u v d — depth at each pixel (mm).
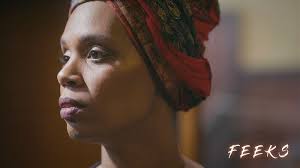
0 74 1998
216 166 2875
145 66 894
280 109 3207
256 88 3260
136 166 933
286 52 3475
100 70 860
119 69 865
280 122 3162
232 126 3082
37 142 1989
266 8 3381
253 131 3092
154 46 888
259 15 3387
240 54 3281
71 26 895
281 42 3451
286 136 3094
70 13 924
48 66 1992
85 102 859
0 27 1999
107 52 867
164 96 932
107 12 877
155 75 904
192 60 929
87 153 1941
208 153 2895
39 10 1993
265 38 3436
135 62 879
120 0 879
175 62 907
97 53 867
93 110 860
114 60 868
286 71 3314
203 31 994
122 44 873
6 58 1998
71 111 862
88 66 871
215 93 3174
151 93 908
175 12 921
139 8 886
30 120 1995
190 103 964
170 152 967
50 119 1993
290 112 3199
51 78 1990
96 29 866
